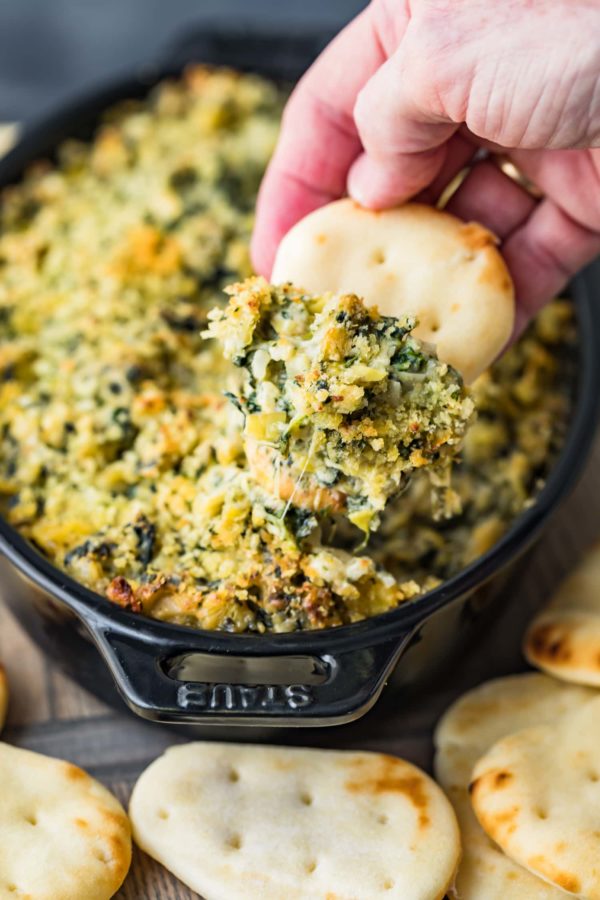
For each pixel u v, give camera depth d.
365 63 0.44
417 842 0.42
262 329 0.40
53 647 0.46
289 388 0.39
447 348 0.42
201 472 0.45
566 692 0.47
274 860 0.42
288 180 0.47
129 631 0.41
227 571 0.43
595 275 0.57
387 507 0.46
